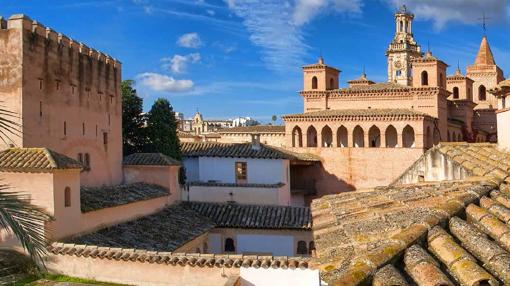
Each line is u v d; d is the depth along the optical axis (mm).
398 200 11188
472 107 63625
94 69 30312
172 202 33562
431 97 51562
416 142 47312
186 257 20781
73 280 21344
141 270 21234
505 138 16875
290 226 31688
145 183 32844
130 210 28312
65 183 22906
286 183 40438
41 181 22047
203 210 34125
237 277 16297
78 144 28422
